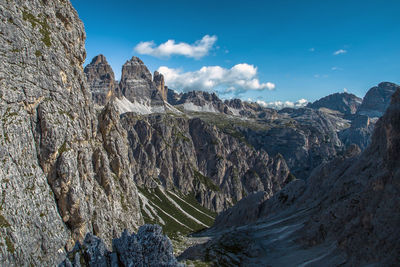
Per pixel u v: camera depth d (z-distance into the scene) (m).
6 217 67.94
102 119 144.12
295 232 109.50
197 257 91.75
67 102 100.06
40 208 77.75
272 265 84.62
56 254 76.44
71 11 115.75
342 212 91.88
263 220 164.75
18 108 81.31
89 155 107.56
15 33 85.44
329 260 73.94
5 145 74.19
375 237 66.69
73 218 86.69
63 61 102.44
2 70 79.38
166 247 56.34
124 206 129.62
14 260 65.38
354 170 124.50
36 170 81.56
